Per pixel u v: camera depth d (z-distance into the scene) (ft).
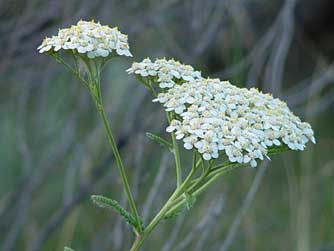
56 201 30.48
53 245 28.14
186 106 13.76
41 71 29.27
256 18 36.83
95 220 28.07
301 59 42.75
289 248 28.78
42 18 28.14
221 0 28.30
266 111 13.73
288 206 31.01
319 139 35.45
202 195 27.07
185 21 31.53
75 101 29.50
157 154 26.55
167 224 26.14
